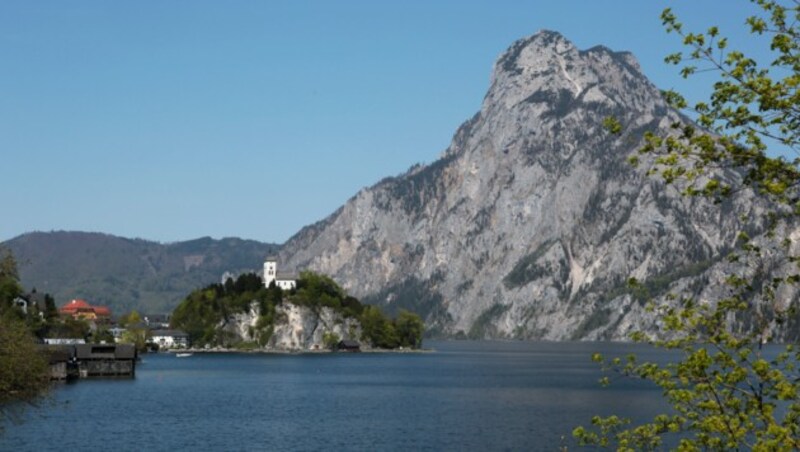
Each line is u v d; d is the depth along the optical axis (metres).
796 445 30.70
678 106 31.80
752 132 30.72
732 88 30.50
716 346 33.00
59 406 168.25
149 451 121.94
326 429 147.38
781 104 29.95
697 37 30.64
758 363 31.70
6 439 126.56
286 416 166.00
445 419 162.12
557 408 183.25
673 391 33.91
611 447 119.62
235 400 196.50
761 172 30.75
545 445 128.62
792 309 32.44
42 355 145.25
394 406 187.38
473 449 125.56
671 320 34.06
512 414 171.12
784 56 30.45
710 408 32.78
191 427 146.75
